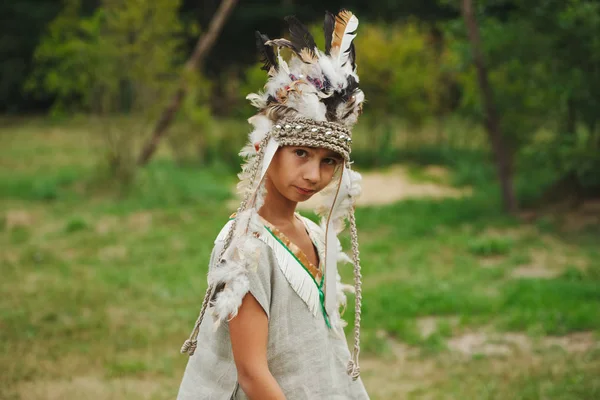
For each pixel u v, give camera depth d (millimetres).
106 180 12953
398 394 5051
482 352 5930
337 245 2180
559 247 9359
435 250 9258
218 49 31688
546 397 4871
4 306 6902
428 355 5910
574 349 5922
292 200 2096
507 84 11438
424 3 30625
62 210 11648
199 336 2139
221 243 2100
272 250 2051
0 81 29797
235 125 16531
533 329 6320
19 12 29469
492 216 11117
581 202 11594
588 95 9992
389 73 17062
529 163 12125
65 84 12742
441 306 6961
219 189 13078
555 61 10250
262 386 1937
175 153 15945
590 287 7312
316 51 2090
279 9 30938
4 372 5277
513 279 7945
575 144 10484
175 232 10258
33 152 18734
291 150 2039
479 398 4891
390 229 10516
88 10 27109
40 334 6176
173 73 13164
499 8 11836
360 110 2133
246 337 1952
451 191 14180
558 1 9945
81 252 9172
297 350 2055
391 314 6820
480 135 17922
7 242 9570
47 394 4922
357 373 2115
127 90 13461
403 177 15695
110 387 5117
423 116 17484
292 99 2014
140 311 6953
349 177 2189
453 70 12195
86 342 6059
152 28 12305
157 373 5477
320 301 2123
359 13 31844
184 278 8062
